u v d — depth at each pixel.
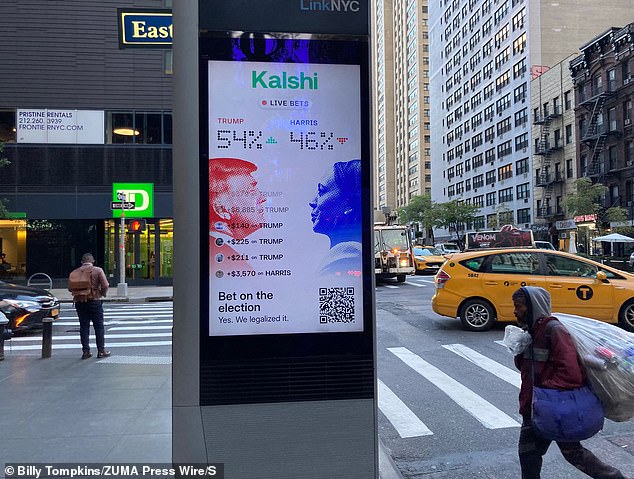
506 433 5.14
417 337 10.12
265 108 3.23
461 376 7.32
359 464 3.27
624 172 41.62
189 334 3.12
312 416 3.24
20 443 4.54
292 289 3.25
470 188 70.56
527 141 55.16
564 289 9.89
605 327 3.39
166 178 25.02
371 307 3.32
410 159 115.69
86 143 24.58
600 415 3.18
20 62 24.30
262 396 3.19
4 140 24.22
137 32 6.63
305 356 3.25
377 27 147.88
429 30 88.00
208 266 3.17
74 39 24.59
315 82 3.29
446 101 79.81
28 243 24.52
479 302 10.48
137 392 6.32
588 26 55.47
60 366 7.94
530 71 54.62
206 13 3.17
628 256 38.69
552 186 50.62
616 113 42.41
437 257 29.19
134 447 4.43
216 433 3.14
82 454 4.28
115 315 15.11
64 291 22.62
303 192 3.27
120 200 20.55
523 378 3.44
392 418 5.62
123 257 20.42
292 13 3.26
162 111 25.08
